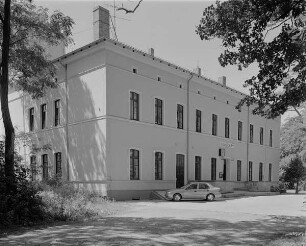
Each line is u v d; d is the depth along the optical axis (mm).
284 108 8367
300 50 7223
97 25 25141
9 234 10117
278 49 7277
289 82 8125
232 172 35562
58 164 26500
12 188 11930
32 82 20734
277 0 6844
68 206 14125
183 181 28672
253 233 10750
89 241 9086
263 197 28047
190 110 29859
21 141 28312
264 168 42062
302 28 7176
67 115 25656
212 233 10641
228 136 35344
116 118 23094
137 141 24547
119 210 16688
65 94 25906
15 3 18078
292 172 39094
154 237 9789
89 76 23906
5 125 12406
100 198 19672
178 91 28719
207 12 8141
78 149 24453
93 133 23328
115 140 22938
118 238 9539
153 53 28406
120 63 23703
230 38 7957
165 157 26906
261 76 7871
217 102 33594
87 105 23938
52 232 10445
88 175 23469
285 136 48781
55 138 26750
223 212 16547
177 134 28312
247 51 7766
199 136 30766
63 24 18969
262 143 42031
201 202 22562
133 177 24297
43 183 18484
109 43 22641
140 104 25016
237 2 7734
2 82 12477
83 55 24219
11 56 18172
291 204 21391
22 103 31828
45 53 23578
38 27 18625
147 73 25828
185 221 13195
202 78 30812
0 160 12289
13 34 18438
